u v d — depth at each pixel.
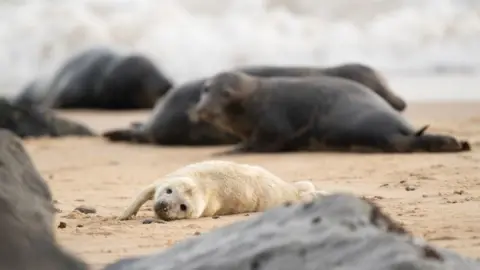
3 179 17.50
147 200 31.45
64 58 157.25
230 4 172.88
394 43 166.00
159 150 62.94
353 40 167.88
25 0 165.88
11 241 15.45
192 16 169.25
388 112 55.62
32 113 75.31
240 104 57.94
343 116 55.97
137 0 168.12
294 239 15.02
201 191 30.17
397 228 15.41
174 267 15.84
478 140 60.69
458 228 27.31
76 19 161.38
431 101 103.81
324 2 173.75
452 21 167.12
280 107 57.50
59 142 70.12
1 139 18.48
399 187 39.19
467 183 39.62
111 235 27.14
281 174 45.75
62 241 26.16
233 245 15.59
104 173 49.56
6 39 158.62
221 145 65.25
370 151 54.72
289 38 168.25
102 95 105.94
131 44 161.75
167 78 106.69
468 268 15.02
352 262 14.32
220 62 161.38
